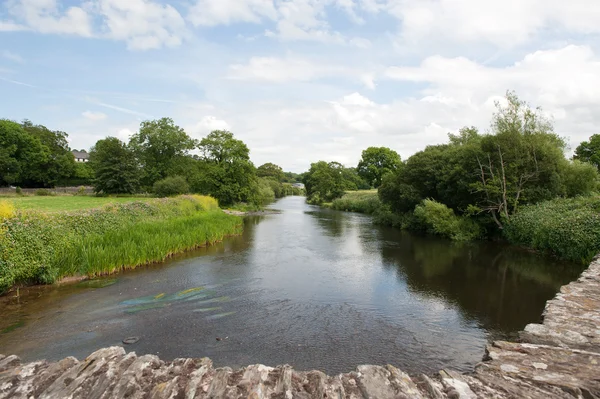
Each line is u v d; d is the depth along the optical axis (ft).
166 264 54.39
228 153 165.89
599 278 27.32
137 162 207.31
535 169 78.89
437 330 31.27
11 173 199.41
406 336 29.94
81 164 261.24
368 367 13.80
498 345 15.66
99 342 27.73
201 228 73.82
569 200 70.85
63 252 44.86
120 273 48.55
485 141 86.74
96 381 12.51
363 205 168.04
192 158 220.02
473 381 12.50
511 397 11.27
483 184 80.18
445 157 105.29
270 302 37.88
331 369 24.36
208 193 162.20
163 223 70.13
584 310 19.98
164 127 215.92
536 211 69.31
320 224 116.16
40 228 44.01
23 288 40.75
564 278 48.34
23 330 29.76
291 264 56.03
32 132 234.17
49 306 35.40
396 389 12.09
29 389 12.26
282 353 26.63
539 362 13.82
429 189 106.73
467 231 83.66
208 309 35.47
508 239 76.07
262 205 215.31
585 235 55.06
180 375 13.12
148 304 36.55
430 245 76.02
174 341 28.25
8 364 14.42
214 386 12.14
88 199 153.58
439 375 13.15
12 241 39.04
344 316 34.27
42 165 220.64
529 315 34.88
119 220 62.95
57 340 27.99
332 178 234.79
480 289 43.42
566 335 16.55
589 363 13.48
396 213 118.21
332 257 62.08
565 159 82.69
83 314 33.47
